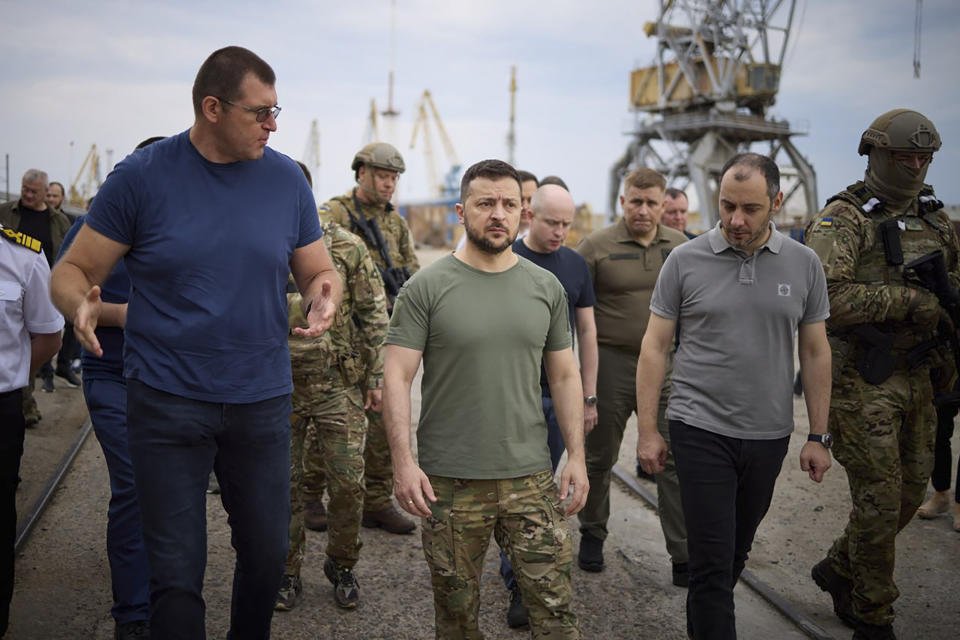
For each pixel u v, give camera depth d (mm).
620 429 4121
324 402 3521
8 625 3230
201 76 2289
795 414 7465
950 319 3139
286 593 3578
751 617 3605
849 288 3143
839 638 3396
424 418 2602
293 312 3082
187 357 2326
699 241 3004
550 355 2691
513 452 2521
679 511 3926
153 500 2336
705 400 2891
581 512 4152
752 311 2863
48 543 4234
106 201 2285
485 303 2527
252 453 2467
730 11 52844
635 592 3881
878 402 3152
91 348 2090
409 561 4172
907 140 3053
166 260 2309
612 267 4090
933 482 4789
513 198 2510
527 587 2539
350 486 3543
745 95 53875
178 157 2355
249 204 2406
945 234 3285
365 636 3352
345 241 3580
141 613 3070
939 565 4152
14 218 7605
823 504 5141
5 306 2756
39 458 5793
